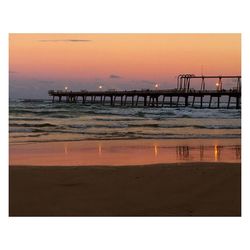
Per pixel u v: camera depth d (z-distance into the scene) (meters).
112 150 15.59
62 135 22.20
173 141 18.88
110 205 7.57
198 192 8.22
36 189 8.35
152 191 8.27
